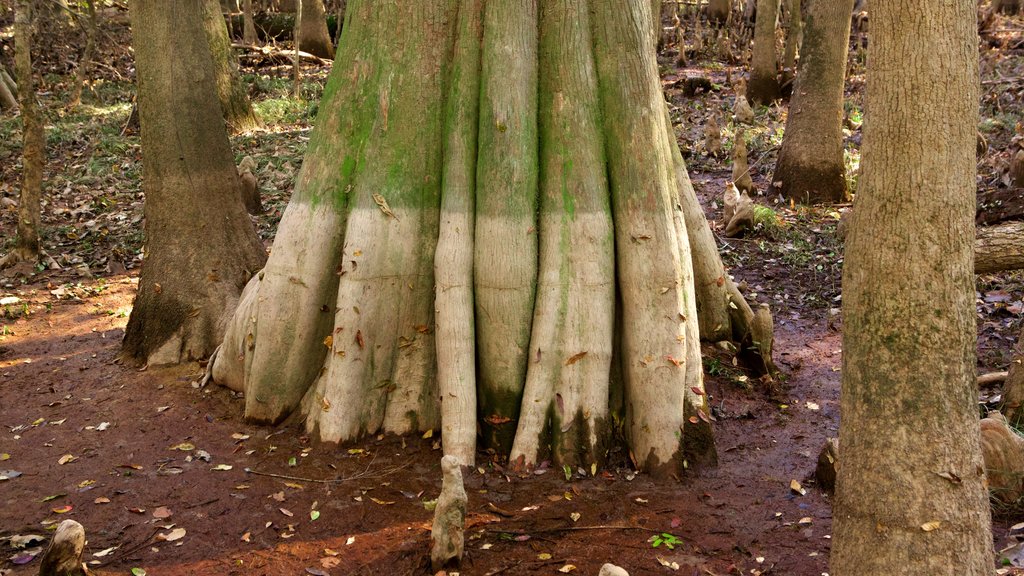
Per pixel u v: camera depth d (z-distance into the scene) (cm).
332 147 522
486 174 491
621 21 495
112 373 648
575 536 414
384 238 504
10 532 423
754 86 1739
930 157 257
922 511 268
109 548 406
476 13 503
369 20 514
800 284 855
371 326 505
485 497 450
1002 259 679
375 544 408
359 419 513
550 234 492
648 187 489
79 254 1012
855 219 278
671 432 477
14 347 727
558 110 496
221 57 1508
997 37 2159
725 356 625
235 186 702
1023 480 440
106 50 2208
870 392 275
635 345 485
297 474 477
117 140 1491
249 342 543
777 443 530
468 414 484
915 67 255
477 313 498
